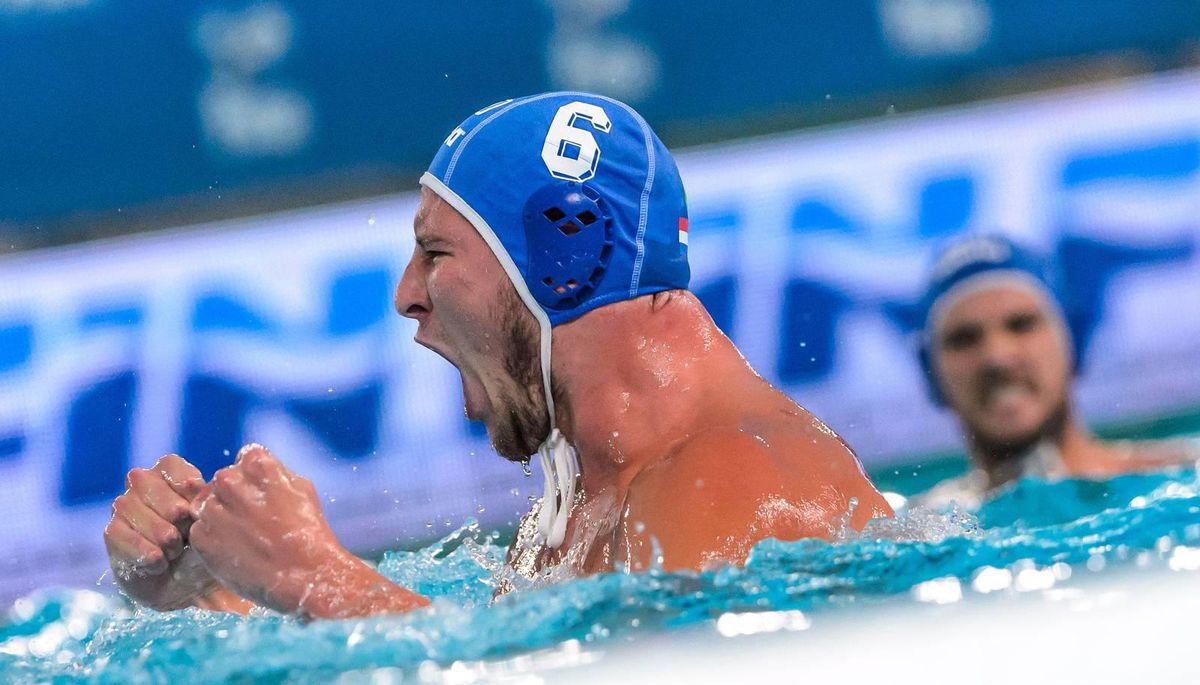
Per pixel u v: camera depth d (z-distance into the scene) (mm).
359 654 4445
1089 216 16656
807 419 5617
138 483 6242
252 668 4500
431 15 17156
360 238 16500
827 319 16469
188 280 16094
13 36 16359
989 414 15164
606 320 5613
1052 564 4531
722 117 17281
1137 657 3600
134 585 6273
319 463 15695
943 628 3904
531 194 5582
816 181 16844
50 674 5285
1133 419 16297
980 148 16891
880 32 17234
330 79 16938
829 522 5039
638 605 4477
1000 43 17219
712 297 16500
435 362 16109
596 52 17375
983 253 15242
